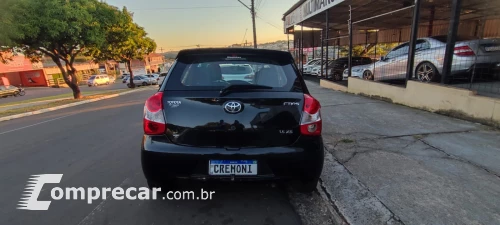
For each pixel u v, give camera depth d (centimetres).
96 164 396
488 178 290
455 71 598
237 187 308
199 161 234
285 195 289
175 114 236
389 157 353
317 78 1834
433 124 484
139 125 657
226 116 232
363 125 500
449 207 242
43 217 261
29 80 4088
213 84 251
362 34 2180
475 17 1366
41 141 548
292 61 282
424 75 696
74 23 1168
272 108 236
